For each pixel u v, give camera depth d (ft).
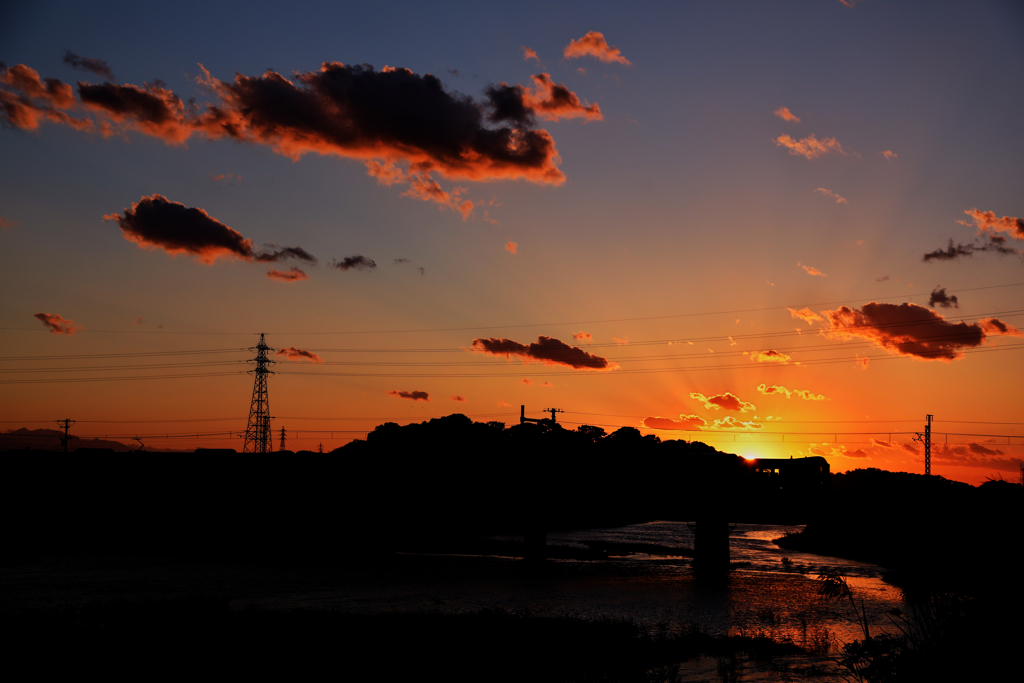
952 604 48.26
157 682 78.38
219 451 337.72
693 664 93.66
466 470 286.87
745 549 341.00
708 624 135.23
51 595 162.91
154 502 296.30
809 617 144.97
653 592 182.91
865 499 268.00
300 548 283.38
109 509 295.48
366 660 88.84
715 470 251.60
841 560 275.39
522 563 254.27
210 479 298.56
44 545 273.54
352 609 145.38
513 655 92.99
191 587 178.60
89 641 94.68
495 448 291.79
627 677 84.12
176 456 309.83
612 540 390.42
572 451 271.90
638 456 266.77
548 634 106.32
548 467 268.41
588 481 265.95
